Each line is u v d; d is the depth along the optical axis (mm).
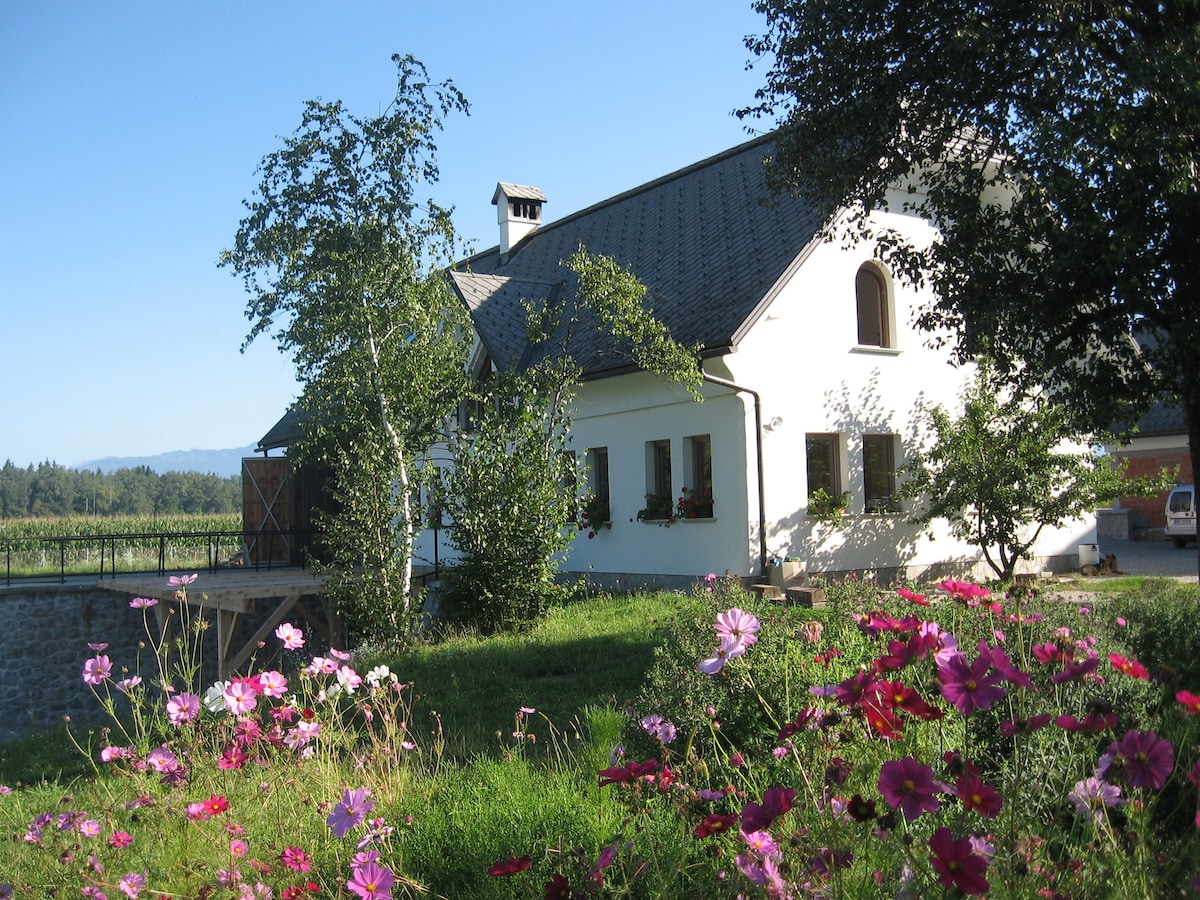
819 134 12195
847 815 3123
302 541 25578
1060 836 3209
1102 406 11727
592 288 14742
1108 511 31297
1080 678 3086
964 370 18906
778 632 6773
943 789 2703
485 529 14344
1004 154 11523
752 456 16281
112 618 19344
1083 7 10242
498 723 8844
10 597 18641
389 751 6113
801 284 16969
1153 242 10234
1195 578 18078
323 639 17969
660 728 4523
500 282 22594
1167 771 2771
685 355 14969
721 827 3186
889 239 12852
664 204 23297
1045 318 11117
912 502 17984
